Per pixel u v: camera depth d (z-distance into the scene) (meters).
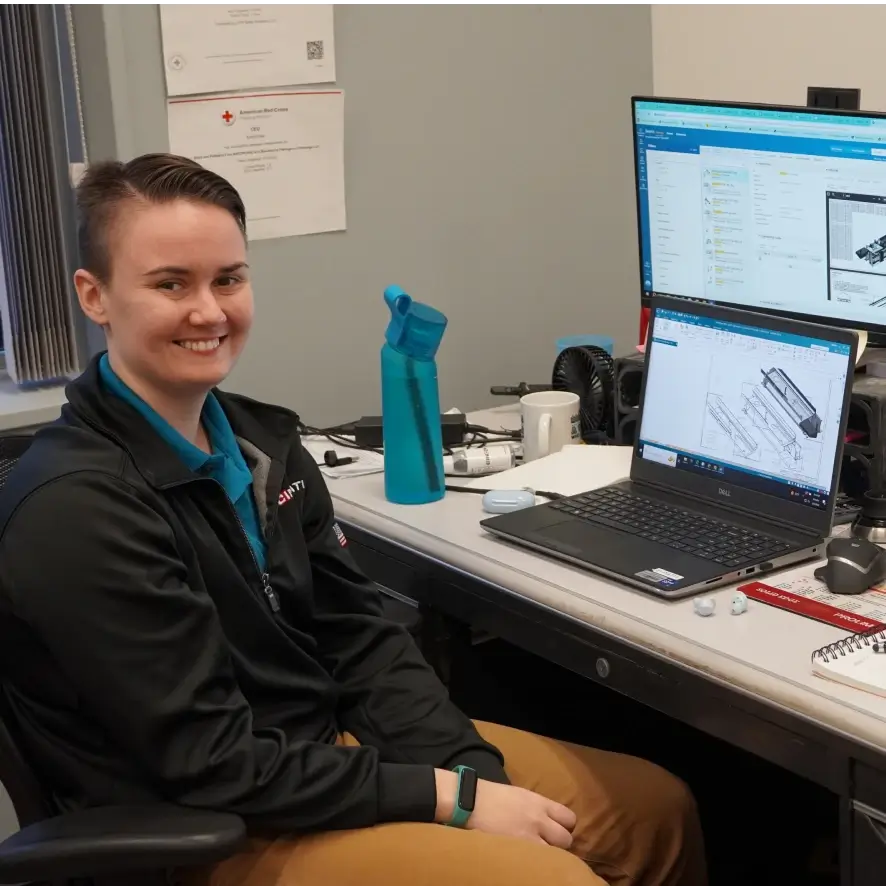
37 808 1.23
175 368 1.32
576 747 1.55
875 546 1.44
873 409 1.62
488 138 2.38
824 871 1.91
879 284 1.71
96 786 1.25
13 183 1.97
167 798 1.24
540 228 2.49
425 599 1.67
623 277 2.66
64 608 1.18
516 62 2.38
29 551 1.18
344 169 2.20
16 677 1.26
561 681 2.09
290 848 1.28
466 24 2.29
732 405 1.63
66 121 2.01
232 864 1.29
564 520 1.64
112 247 1.29
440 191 2.34
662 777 1.49
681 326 1.70
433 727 1.48
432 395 1.76
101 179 1.31
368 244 2.27
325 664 1.54
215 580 1.34
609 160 2.56
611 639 1.37
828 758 1.17
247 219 2.11
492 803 1.32
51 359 2.09
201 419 1.46
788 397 1.56
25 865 1.09
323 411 2.29
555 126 2.46
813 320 1.82
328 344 2.27
